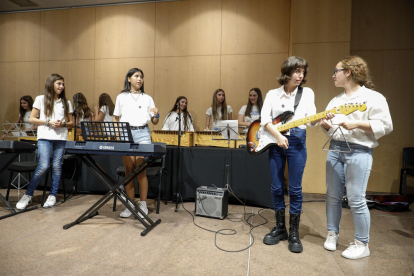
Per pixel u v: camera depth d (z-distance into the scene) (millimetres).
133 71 2697
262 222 2547
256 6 4801
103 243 1967
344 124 1684
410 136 4004
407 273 1619
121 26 5250
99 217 2584
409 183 4023
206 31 4977
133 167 2703
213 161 3203
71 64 5422
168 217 2654
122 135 2246
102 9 5305
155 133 3467
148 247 1913
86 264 1642
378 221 2660
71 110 3135
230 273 1572
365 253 1813
